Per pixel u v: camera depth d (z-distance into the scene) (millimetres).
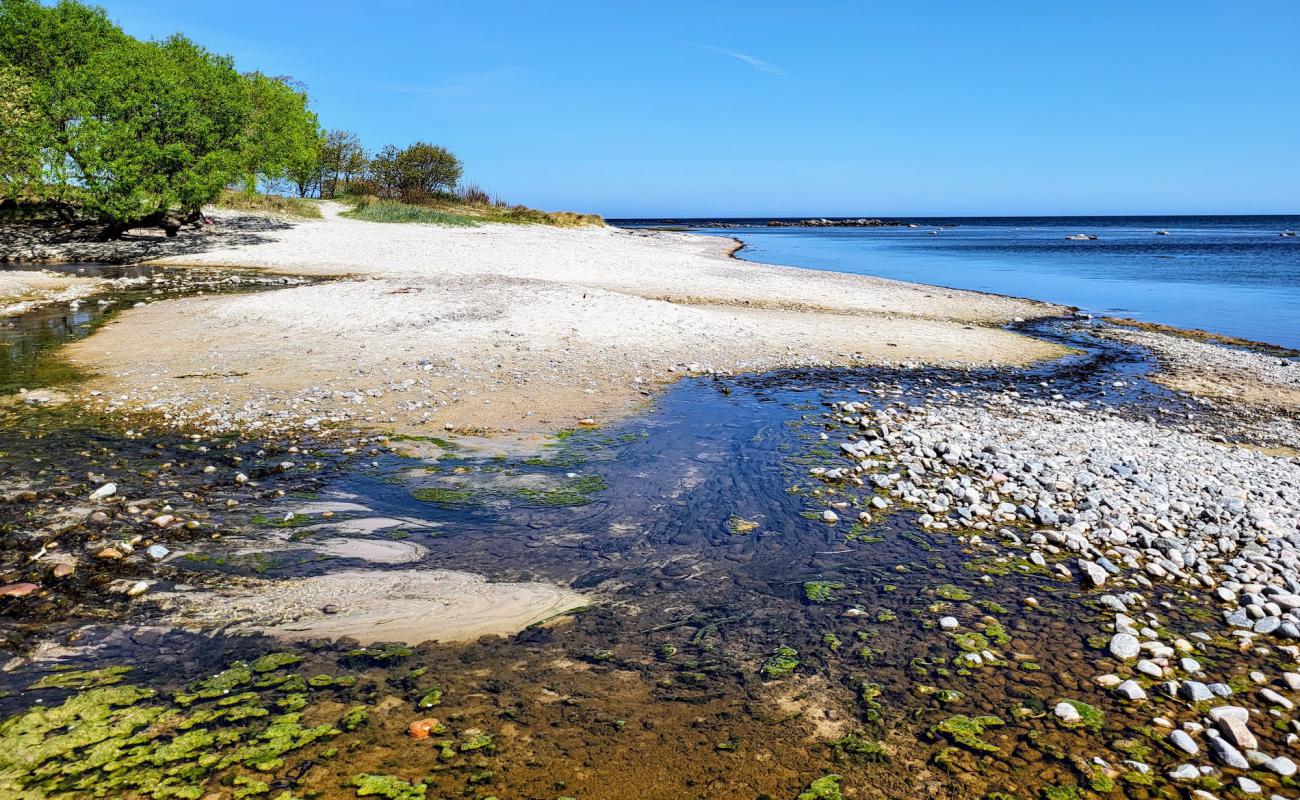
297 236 38281
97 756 4352
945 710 5027
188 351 15602
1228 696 5184
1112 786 4324
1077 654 5754
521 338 17406
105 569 6641
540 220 63375
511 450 10469
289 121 40031
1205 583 7012
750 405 13375
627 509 8602
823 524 8305
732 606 6480
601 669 5449
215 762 4320
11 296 21906
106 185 30625
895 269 45594
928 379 16156
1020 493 9156
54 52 33375
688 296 26547
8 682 5035
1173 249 68312
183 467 9320
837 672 5473
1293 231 124812
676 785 4262
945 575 7129
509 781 4227
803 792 4238
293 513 8078
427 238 41094
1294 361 19016
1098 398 15047
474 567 7070
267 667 5320
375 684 5148
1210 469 10211
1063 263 51125
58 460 9367
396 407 12133
